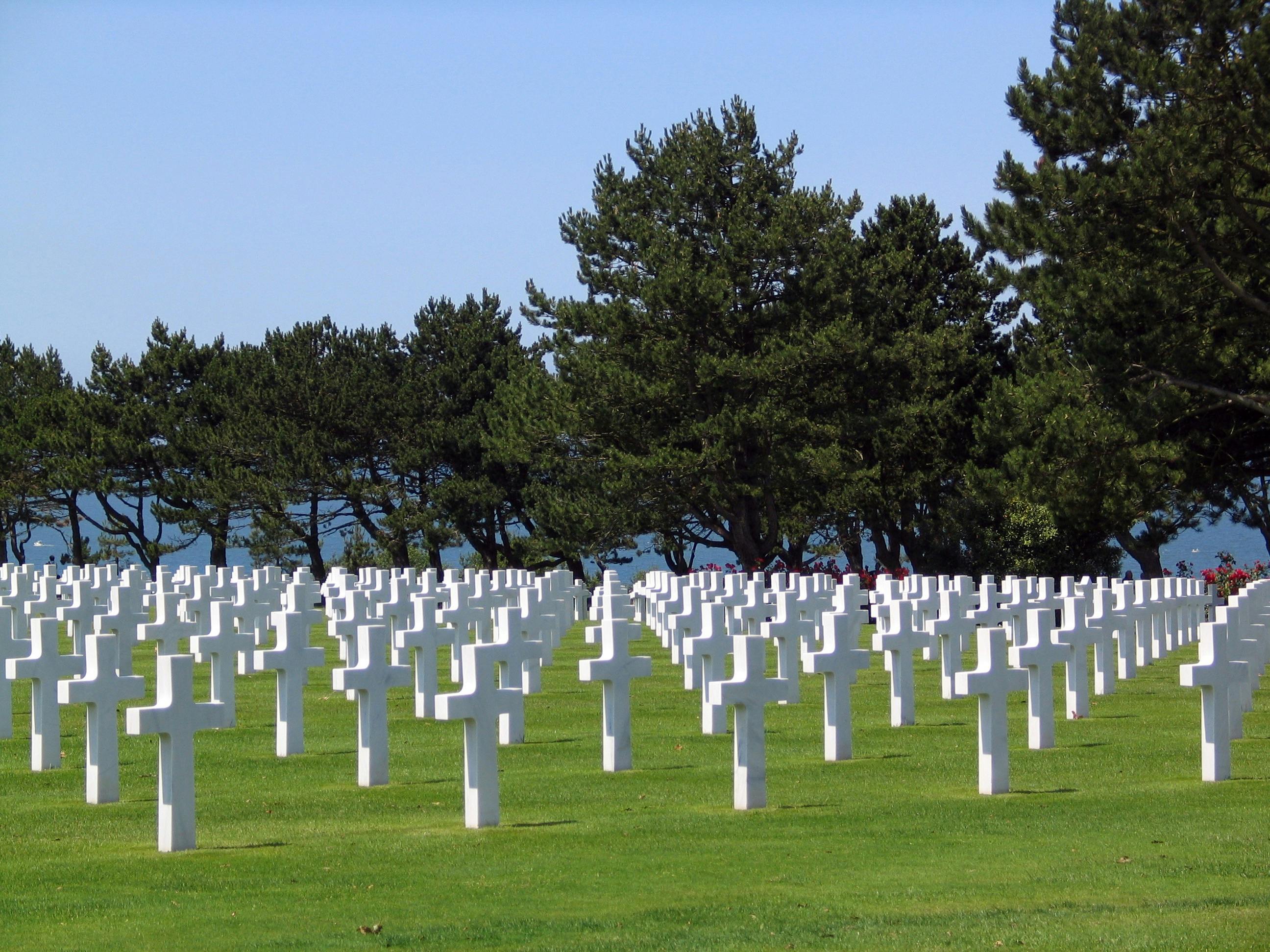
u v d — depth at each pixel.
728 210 49.56
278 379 63.38
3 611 18.83
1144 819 11.59
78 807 12.55
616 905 9.12
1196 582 30.53
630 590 40.59
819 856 10.42
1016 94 29.75
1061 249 29.20
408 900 9.29
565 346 50.94
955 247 53.53
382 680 13.52
